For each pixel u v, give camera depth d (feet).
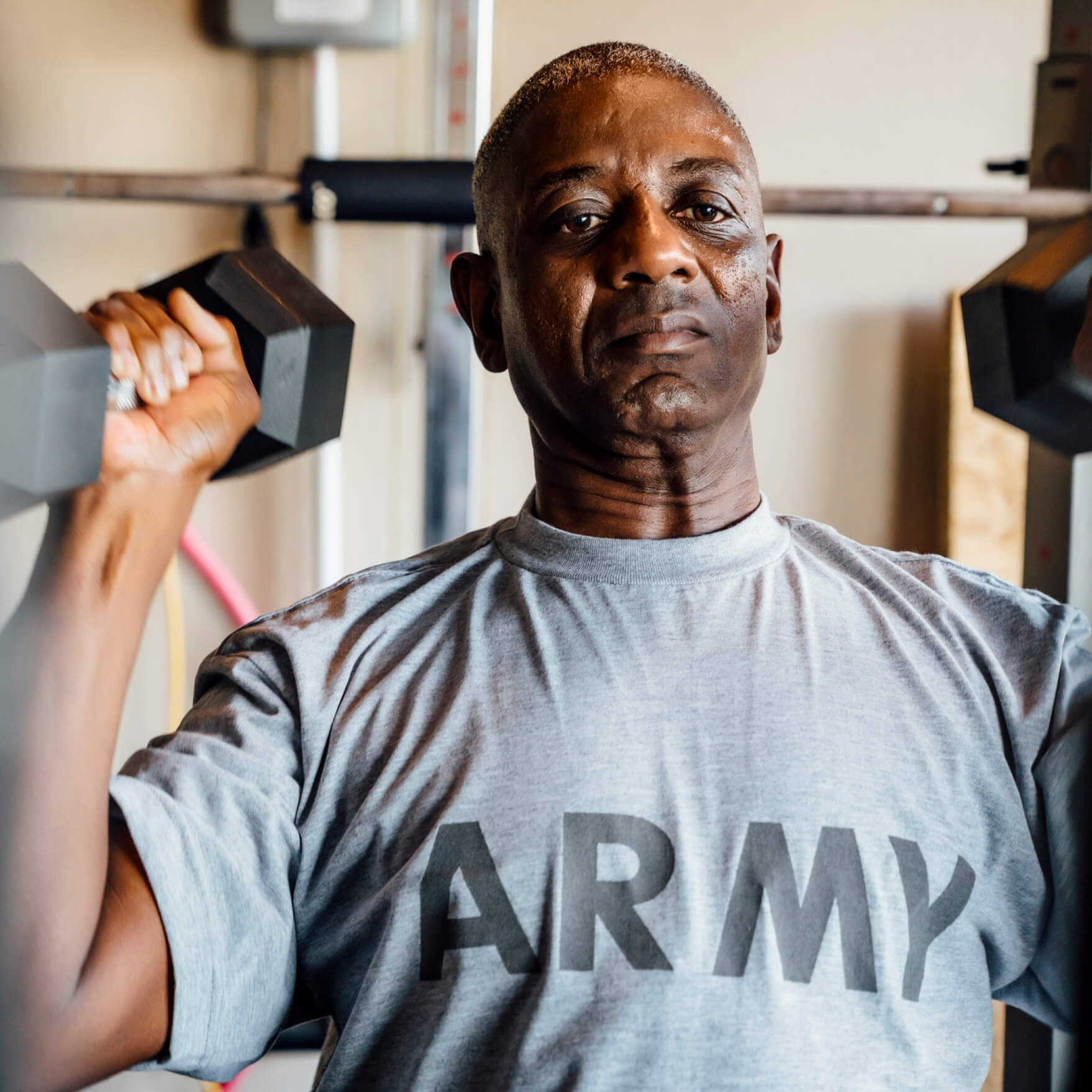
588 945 3.17
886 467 7.79
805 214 6.44
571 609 3.63
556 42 7.61
